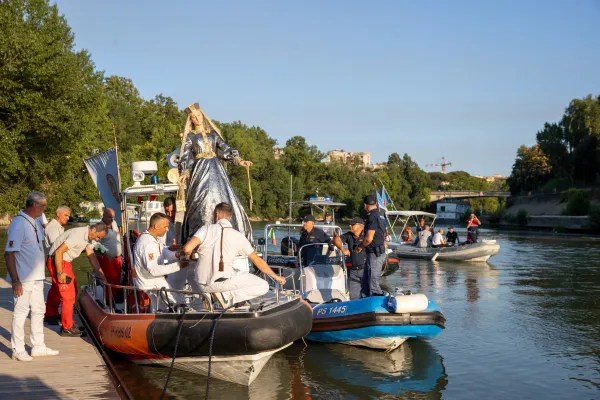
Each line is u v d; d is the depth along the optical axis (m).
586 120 92.62
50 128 23.55
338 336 9.09
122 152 60.84
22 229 6.77
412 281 17.81
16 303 6.88
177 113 79.62
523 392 7.18
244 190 65.38
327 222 16.62
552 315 12.03
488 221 82.00
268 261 12.48
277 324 6.60
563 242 39.84
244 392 6.99
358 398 6.86
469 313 12.27
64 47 25.69
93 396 5.71
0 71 22.03
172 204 8.98
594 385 7.47
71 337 8.22
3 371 6.48
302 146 92.06
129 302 8.26
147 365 7.73
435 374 7.87
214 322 6.50
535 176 101.50
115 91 80.94
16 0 23.34
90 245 8.34
